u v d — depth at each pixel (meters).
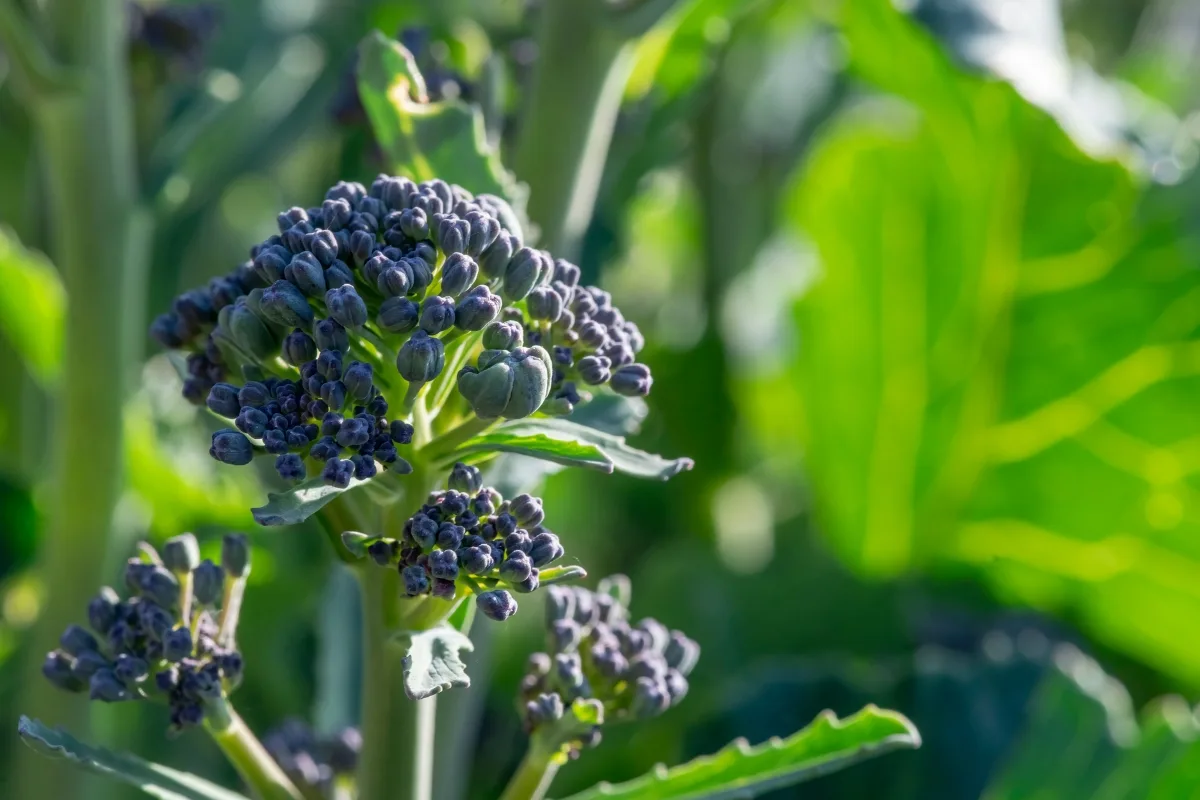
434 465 0.57
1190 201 1.03
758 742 0.92
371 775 0.58
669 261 1.50
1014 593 1.19
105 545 0.72
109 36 0.70
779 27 1.19
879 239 1.12
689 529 1.22
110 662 0.58
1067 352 1.09
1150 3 1.53
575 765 0.94
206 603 0.58
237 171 0.92
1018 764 0.89
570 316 0.58
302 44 0.98
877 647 1.11
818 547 1.24
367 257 0.56
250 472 1.05
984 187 1.07
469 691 0.67
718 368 1.18
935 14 0.88
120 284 0.71
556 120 0.67
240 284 0.58
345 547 0.57
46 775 0.72
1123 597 1.14
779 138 1.24
